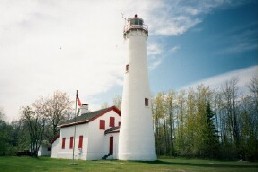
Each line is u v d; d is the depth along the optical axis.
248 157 35.72
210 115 42.19
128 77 28.80
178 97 52.03
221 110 47.78
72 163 22.30
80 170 16.58
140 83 28.33
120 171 16.11
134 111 27.45
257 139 36.72
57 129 50.94
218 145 40.34
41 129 49.88
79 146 33.84
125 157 26.64
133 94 27.98
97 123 33.50
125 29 30.89
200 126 41.91
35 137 47.25
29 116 47.28
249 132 38.12
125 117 27.83
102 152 33.00
